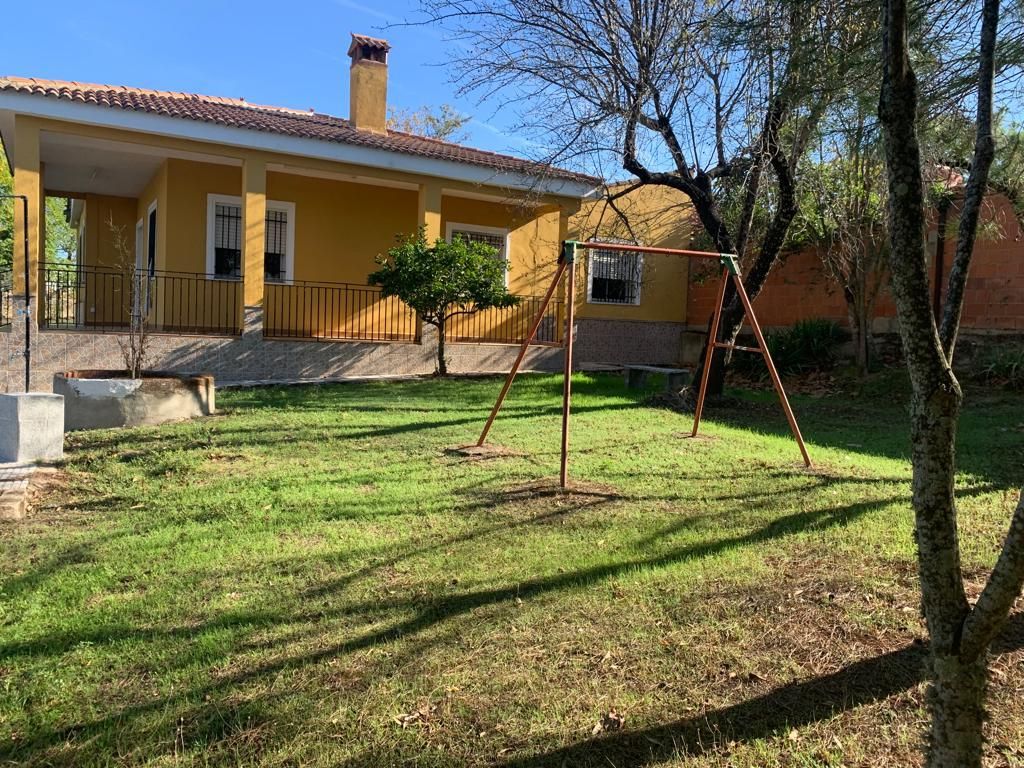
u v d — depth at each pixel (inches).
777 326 643.5
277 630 130.1
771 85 304.8
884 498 215.3
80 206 674.8
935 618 75.8
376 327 594.6
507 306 511.8
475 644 125.8
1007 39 197.8
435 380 488.4
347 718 104.9
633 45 373.1
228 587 148.6
